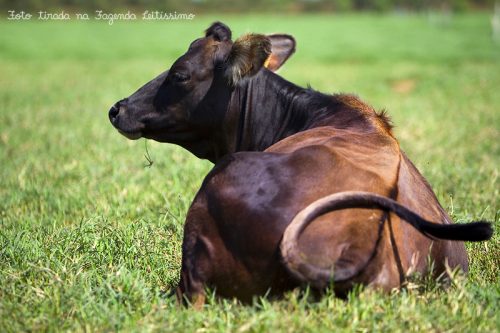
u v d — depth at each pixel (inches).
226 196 320.5
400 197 322.3
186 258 326.6
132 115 434.6
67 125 1070.4
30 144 912.9
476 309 316.2
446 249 341.7
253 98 422.6
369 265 296.0
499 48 2775.6
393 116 1144.2
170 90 426.0
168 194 592.1
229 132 426.9
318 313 300.4
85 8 4407.0
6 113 1205.1
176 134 434.0
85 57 2610.7
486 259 411.5
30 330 315.3
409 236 318.3
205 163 717.9
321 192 310.2
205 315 310.8
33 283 371.9
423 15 6117.1
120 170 709.9
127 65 2265.0
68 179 701.3
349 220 299.4
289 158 323.0
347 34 3722.9
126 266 398.0
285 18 5310.0
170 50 2847.0
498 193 593.3
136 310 331.6
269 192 313.1
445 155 813.2
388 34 3705.7
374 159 335.9
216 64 419.8
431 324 301.0
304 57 2564.0
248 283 311.7
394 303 302.0
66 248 422.3
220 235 318.3
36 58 2564.0
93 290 354.3
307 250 294.4
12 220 537.6
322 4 6953.7
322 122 395.2
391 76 1823.3
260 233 306.7
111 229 461.1
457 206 531.2
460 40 3255.4
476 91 1457.9
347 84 1648.6
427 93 1476.4
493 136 952.9
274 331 288.7
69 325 320.5
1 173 724.0
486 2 7273.6
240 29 3659.0
